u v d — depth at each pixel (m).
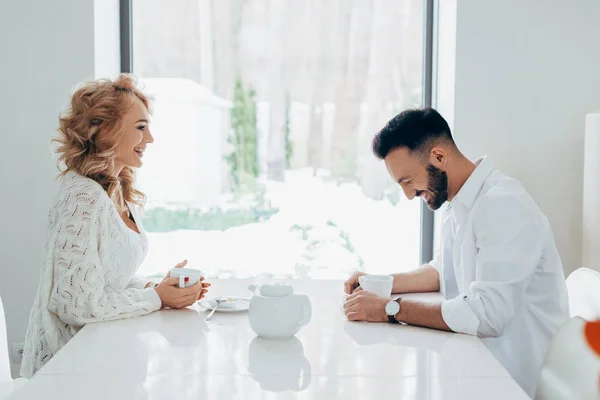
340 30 3.13
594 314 1.66
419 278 2.11
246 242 3.20
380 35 3.13
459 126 2.87
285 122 3.16
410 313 1.69
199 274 1.88
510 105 2.87
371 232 3.20
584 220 2.67
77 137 1.93
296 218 3.20
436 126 1.83
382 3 3.12
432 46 3.13
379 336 1.61
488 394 1.25
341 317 1.78
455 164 1.84
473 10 2.83
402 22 3.13
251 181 3.18
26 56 2.83
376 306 1.73
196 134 3.16
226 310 1.81
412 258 3.21
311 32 3.13
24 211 2.88
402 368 1.39
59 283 1.74
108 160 1.95
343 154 3.17
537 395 1.44
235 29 3.13
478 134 2.87
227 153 3.17
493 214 1.74
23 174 2.87
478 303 1.66
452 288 2.03
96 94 1.94
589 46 2.84
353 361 1.43
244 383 1.29
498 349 1.83
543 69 2.85
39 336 1.81
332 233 3.20
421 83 3.16
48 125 2.85
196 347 1.51
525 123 2.87
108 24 2.99
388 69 3.14
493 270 1.71
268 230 3.20
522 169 2.88
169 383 1.29
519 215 1.73
